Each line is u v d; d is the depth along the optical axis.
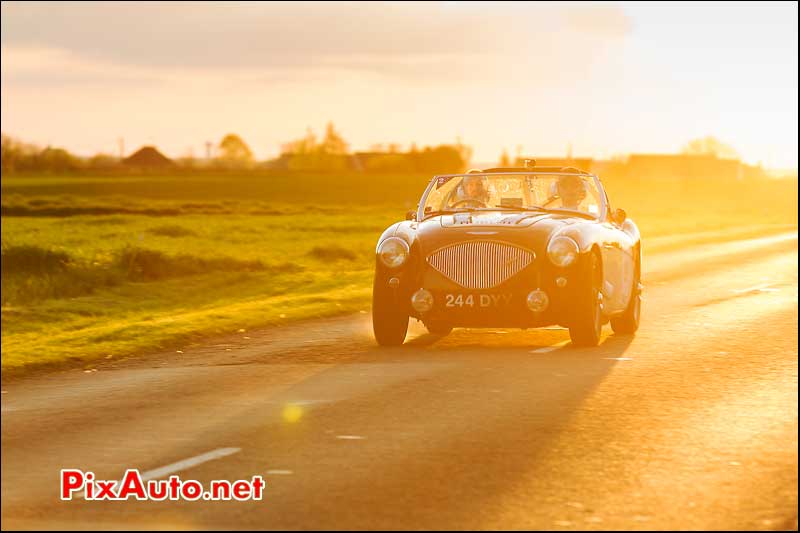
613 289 26.22
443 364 22.86
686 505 12.62
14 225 113.12
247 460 14.98
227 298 53.91
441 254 24.47
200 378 21.88
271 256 74.25
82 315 49.62
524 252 24.12
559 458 14.77
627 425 16.77
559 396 19.14
